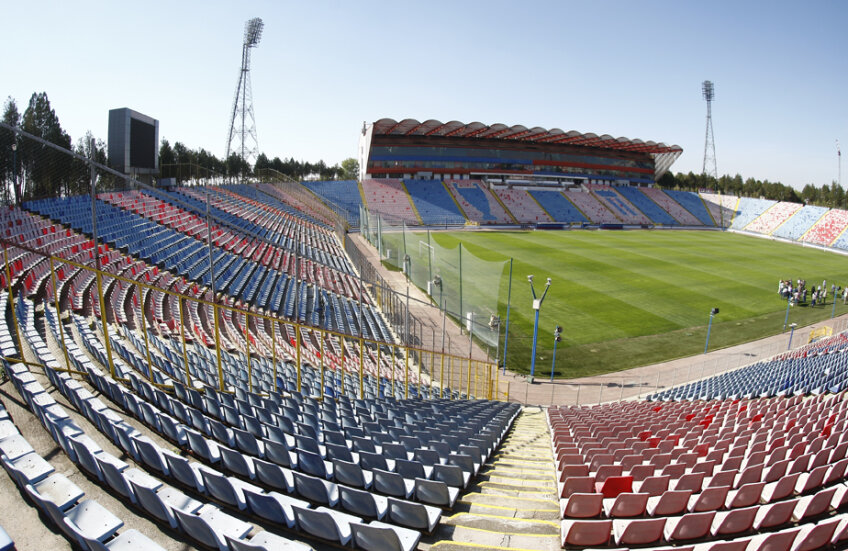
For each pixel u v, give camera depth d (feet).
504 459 39.42
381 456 28.43
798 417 46.29
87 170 129.90
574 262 178.91
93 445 24.91
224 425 31.65
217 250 116.26
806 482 28.53
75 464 25.07
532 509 27.35
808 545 20.67
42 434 27.55
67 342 44.29
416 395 63.52
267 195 234.99
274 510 21.97
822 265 196.13
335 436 32.01
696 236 276.62
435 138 317.42
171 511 20.56
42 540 19.10
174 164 219.41
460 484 28.94
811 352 93.30
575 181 360.89
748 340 105.60
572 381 84.02
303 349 73.87
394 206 286.46
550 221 302.04
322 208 256.93
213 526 20.53
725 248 230.68
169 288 80.48
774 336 108.78
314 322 89.45
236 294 89.04
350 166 526.57
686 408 59.52
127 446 26.32
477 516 25.23
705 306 128.67
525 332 105.19
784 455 33.24
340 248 182.09
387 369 76.23
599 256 193.06
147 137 145.28
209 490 23.61
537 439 49.60
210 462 27.61
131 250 94.43
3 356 36.27
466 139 323.16
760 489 26.13
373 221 246.68
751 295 141.69
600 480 30.40
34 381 31.89
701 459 34.50
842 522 21.74
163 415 29.63
